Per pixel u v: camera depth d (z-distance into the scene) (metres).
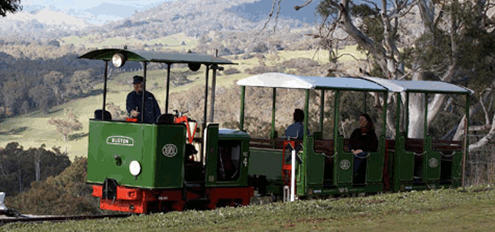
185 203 12.68
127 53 12.46
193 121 13.17
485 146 24.12
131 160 12.25
